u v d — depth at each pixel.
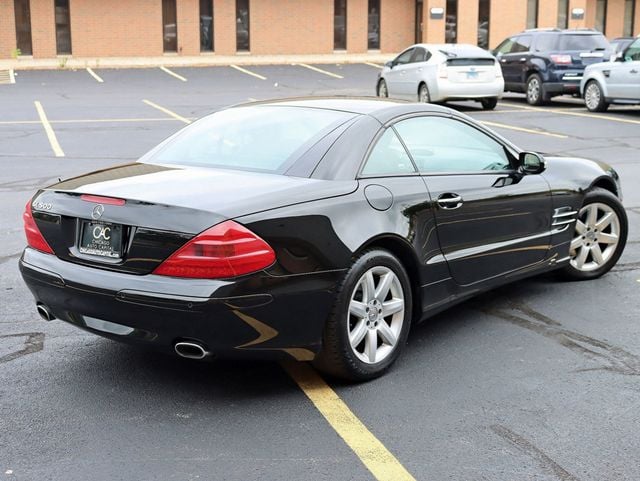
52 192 4.32
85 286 3.98
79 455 3.59
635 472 3.42
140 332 3.92
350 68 31.78
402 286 4.46
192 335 3.79
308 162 4.34
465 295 5.04
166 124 17.53
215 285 3.73
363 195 4.29
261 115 4.96
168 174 4.39
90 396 4.21
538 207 5.47
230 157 4.59
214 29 33.84
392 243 4.44
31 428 3.85
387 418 3.94
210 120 5.14
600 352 4.81
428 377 4.45
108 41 32.75
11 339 5.05
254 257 3.79
